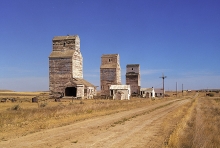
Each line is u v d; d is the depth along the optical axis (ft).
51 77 244.63
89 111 116.26
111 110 129.08
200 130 61.00
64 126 73.20
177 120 89.97
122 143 51.11
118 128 70.85
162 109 144.25
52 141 52.19
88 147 47.03
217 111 121.08
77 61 252.01
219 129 66.59
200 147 46.19
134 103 195.52
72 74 240.53
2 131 63.26
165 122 83.25
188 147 47.75
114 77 320.29
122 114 111.24
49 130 65.92
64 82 240.94
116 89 289.53
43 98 213.05
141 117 100.27
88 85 250.98
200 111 125.49
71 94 251.60
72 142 51.31
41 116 90.43
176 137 52.31
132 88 367.45
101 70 324.80
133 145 49.44
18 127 69.41
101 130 66.95
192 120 88.53
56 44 251.19
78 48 255.29
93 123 80.38
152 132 64.64
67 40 249.14
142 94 371.76
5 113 95.40
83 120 87.76
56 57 243.81
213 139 53.31
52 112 100.78
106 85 322.55
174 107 161.38
